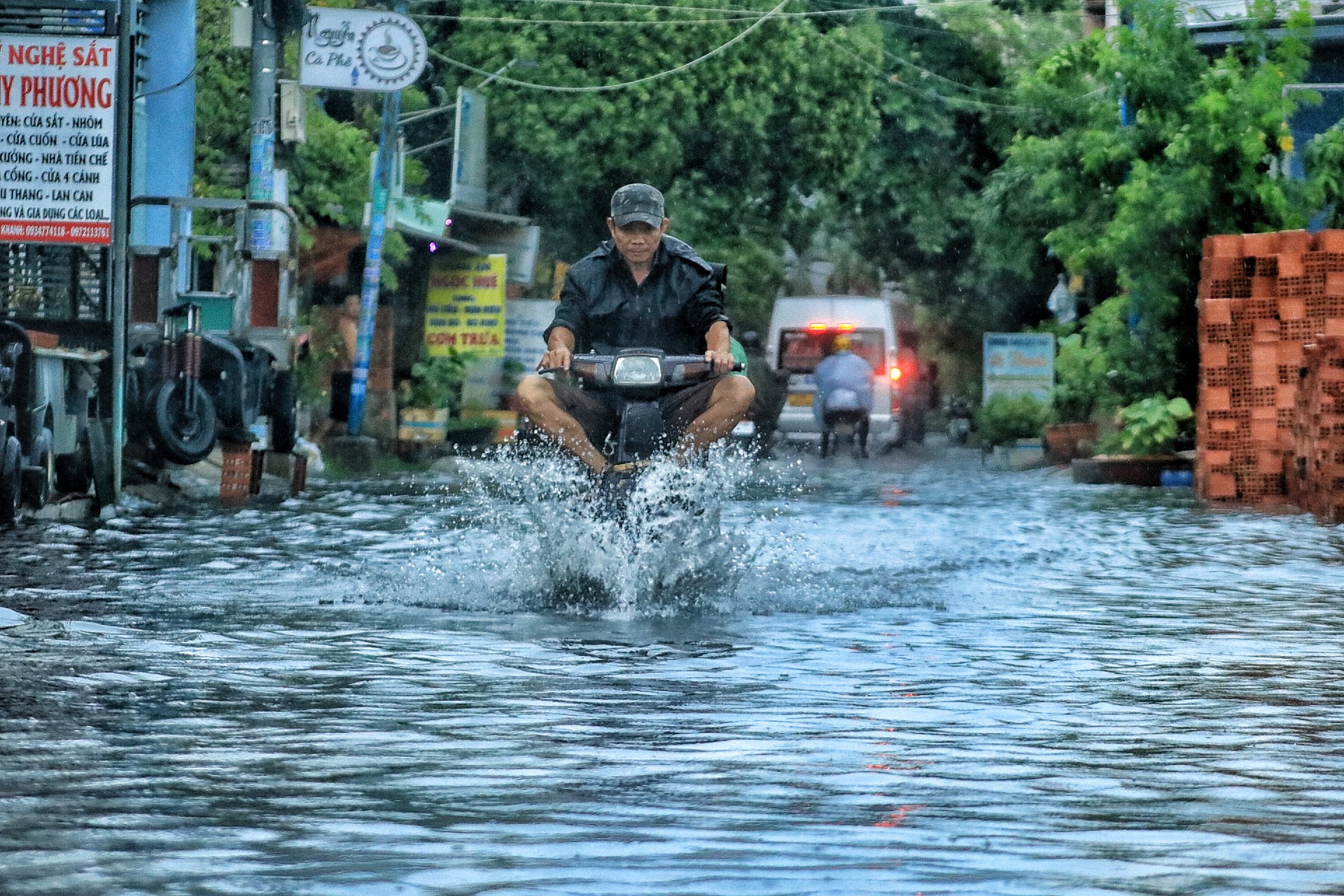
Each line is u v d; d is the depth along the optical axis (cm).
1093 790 1292
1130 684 1828
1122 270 7225
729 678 1838
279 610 2384
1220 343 5656
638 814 1195
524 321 10131
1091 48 7462
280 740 1464
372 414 8462
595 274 2808
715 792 1272
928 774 1348
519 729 1527
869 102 11562
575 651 2022
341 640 2092
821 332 10088
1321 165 7038
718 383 2691
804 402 9819
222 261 6125
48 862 1054
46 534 3653
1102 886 1007
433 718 1580
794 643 2116
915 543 3691
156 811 1195
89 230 4456
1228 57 7125
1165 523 4431
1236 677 1881
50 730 1495
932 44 13450
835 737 1502
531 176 10625
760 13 10662
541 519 2648
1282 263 5616
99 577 2816
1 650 1961
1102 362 7356
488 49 10375
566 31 10431
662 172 10662
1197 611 2527
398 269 9656
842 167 11488
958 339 14512
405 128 10044
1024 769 1368
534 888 995
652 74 10475
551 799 1242
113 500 4462
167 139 6938
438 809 1209
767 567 3030
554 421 2631
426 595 2564
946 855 1081
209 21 7544
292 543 3503
